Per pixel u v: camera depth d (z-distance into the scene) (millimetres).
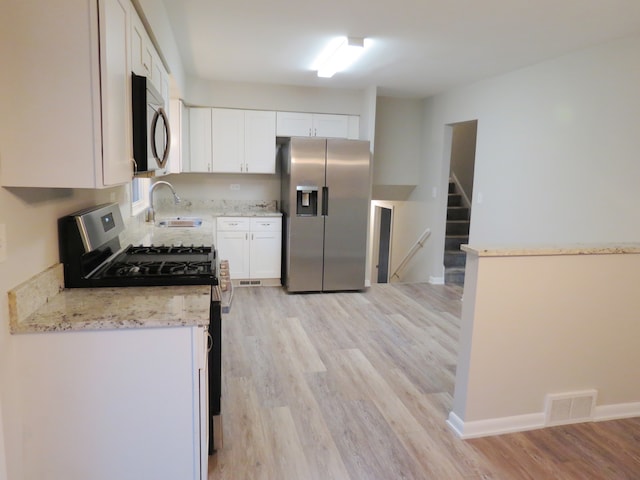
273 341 3686
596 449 2355
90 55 1422
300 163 4887
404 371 3188
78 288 1990
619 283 2568
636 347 2664
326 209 5027
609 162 3320
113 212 2555
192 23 3174
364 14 2920
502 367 2439
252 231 5230
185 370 1667
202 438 1716
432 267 5805
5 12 1381
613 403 2684
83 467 1660
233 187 5688
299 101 5402
